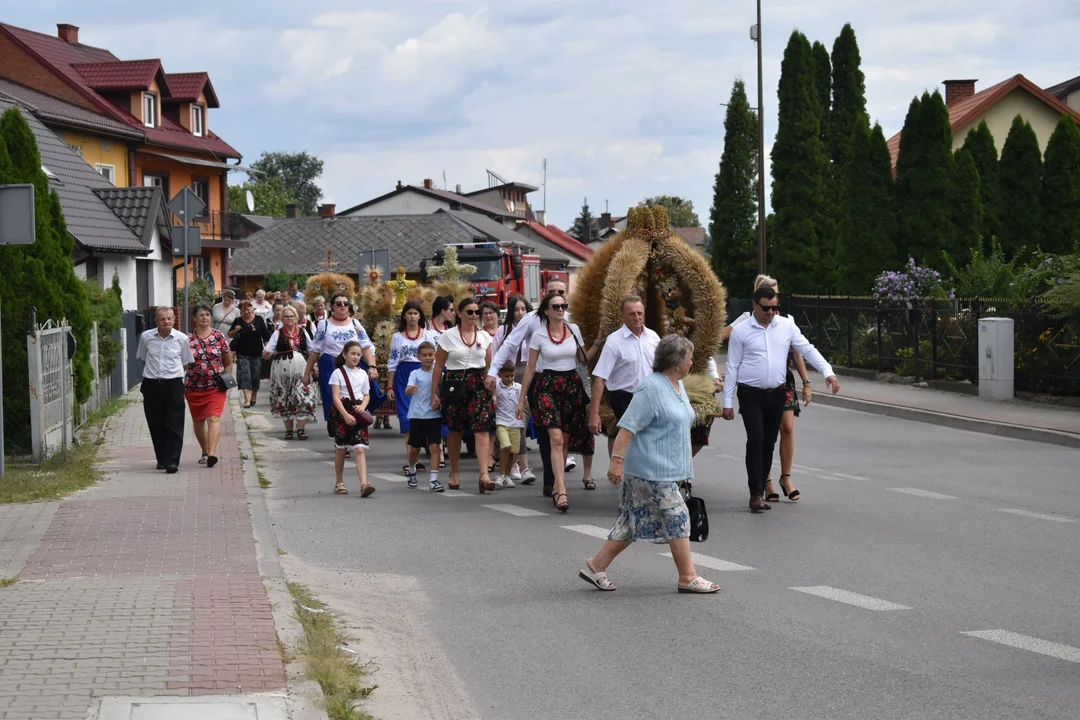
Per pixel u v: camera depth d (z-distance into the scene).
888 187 34.56
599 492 13.25
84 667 6.14
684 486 8.78
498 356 12.68
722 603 8.13
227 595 7.79
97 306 22.33
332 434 13.26
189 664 6.23
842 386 26.30
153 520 10.77
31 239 12.36
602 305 12.28
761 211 38.00
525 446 14.20
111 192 33.25
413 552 9.98
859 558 9.52
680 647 7.11
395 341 16.22
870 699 6.10
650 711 5.99
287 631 6.97
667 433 8.39
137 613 7.27
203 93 56.00
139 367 28.50
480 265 40.44
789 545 10.08
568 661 6.87
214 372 14.57
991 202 34.31
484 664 6.83
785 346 12.05
